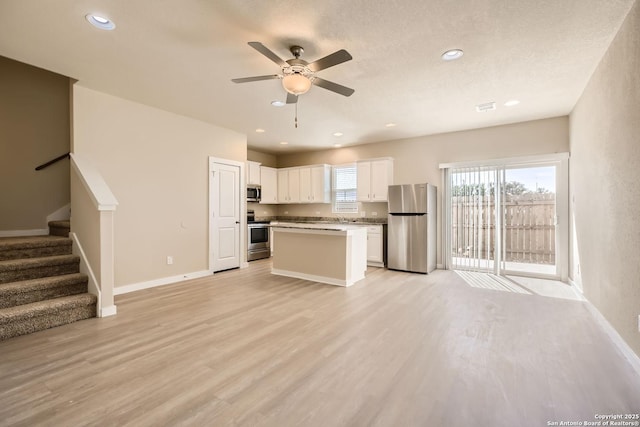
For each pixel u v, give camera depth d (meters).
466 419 1.66
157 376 2.08
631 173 2.30
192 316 3.23
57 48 2.79
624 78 2.40
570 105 4.26
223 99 4.10
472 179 5.54
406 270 5.59
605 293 2.92
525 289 4.32
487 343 2.59
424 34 2.55
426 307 3.53
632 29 2.21
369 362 2.28
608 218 2.82
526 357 2.34
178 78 3.43
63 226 4.04
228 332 2.82
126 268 4.18
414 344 2.57
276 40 2.65
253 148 7.36
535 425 1.61
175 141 4.73
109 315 3.26
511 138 5.16
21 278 3.14
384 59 2.97
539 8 2.21
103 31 2.51
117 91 3.84
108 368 2.18
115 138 4.03
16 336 2.71
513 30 2.48
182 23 2.40
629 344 2.35
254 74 3.33
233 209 5.75
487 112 4.57
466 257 5.61
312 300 3.80
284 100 4.10
